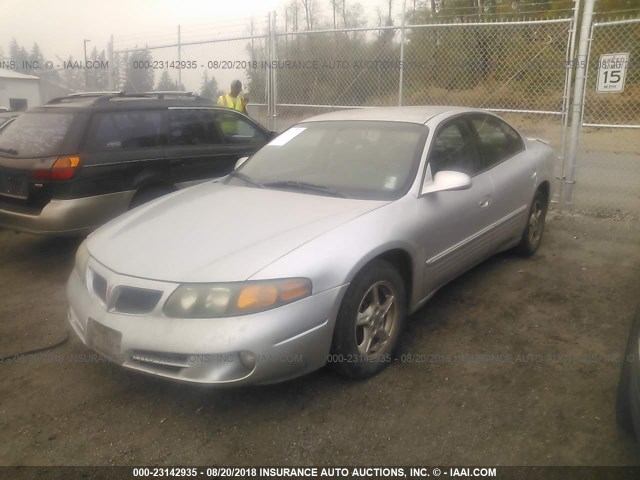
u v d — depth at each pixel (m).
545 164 5.61
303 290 3.03
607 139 13.01
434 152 4.18
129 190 5.73
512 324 4.21
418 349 3.86
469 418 3.11
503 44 8.82
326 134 4.59
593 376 3.47
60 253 6.10
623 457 2.77
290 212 3.63
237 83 10.05
